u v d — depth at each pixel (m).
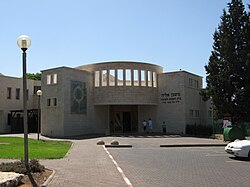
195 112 41.66
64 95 34.84
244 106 34.97
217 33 38.62
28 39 11.01
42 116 36.91
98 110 39.84
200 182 9.98
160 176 11.07
